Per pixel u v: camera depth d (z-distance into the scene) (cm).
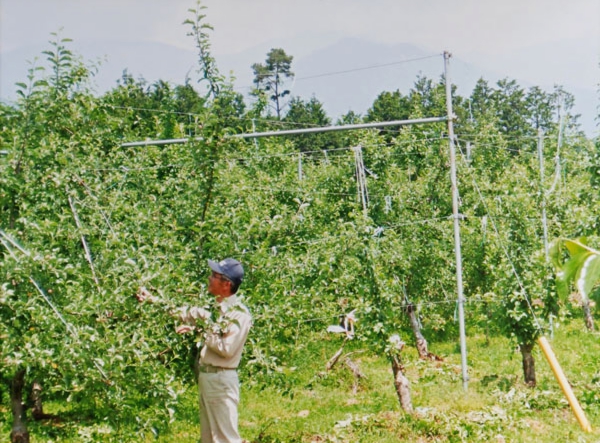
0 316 533
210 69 719
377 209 1848
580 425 905
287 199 1809
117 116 1114
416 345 1644
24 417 655
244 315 638
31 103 582
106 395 574
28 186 598
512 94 4284
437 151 1888
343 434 980
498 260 1384
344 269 1132
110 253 614
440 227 1811
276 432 998
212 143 736
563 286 206
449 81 1290
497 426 981
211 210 862
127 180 1000
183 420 1013
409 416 1027
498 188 1602
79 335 538
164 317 616
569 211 1703
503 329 1300
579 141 2264
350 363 1369
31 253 529
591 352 1549
